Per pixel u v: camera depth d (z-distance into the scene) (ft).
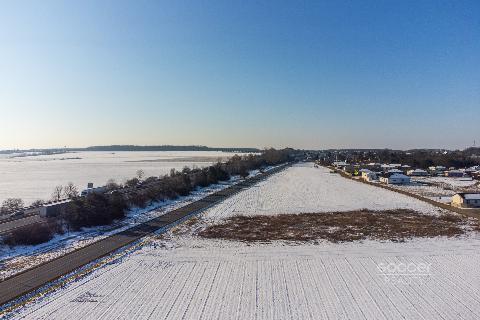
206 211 231.50
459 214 220.02
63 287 107.04
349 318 88.84
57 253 138.72
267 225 193.77
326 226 191.62
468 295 102.42
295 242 158.71
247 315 90.12
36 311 91.71
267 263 129.59
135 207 235.20
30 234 150.51
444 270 122.42
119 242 155.22
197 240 161.27
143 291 104.78
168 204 256.52
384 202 269.85
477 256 137.18
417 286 108.68
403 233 174.19
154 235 168.66
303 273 119.34
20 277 113.39
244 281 112.57
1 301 96.43
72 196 229.86
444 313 91.56
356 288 107.14
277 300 98.78
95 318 88.33
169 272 120.37
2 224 174.91
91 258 132.87
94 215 184.34
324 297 100.78
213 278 115.14
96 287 107.45
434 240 160.56
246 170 512.22
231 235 170.91
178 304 96.32
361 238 165.48
